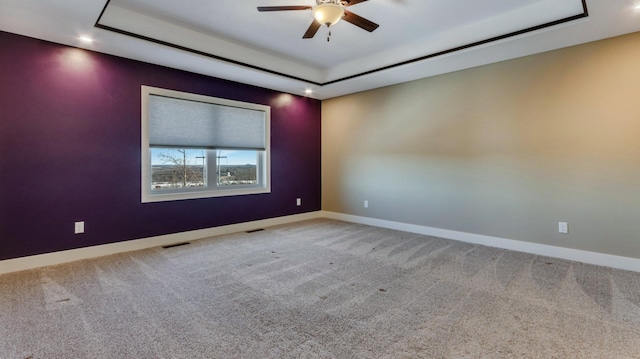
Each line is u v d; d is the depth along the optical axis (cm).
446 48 337
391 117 465
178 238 387
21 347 163
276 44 371
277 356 158
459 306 212
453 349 163
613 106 287
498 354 158
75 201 311
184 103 389
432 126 419
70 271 279
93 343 168
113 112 332
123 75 339
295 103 526
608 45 288
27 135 285
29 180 286
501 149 358
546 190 328
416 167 438
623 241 285
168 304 215
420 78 428
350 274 274
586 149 303
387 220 477
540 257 323
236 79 430
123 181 341
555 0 265
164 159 383
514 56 339
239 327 186
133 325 187
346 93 519
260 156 486
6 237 276
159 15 297
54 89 297
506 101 353
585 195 304
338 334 178
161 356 157
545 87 325
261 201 480
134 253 336
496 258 319
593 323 188
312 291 238
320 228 470
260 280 260
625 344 166
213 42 350
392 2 274
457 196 398
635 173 278
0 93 271
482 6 280
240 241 390
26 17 247
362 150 507
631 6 232
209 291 238
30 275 269
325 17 230
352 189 525
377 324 189
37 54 288
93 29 270
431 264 301
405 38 354
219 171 436
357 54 405
